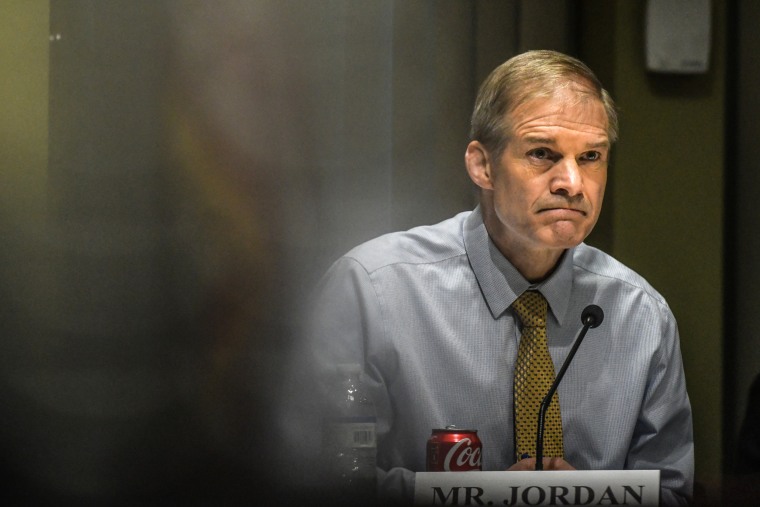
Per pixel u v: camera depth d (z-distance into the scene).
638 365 6.18
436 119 10.25
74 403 9.92
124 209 9.97
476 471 4.76
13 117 9.81
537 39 10.68
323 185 10.10
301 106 10.10
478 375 6.00
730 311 11.29
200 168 10.04
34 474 9.79
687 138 10.95
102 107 9.90
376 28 10.17
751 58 11.33
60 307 9.91
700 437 10.95
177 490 4.47
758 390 8.02
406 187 10.18
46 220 9.89
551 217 5.54
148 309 10.02
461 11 10.37
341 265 6.35
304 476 5.43
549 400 5.39
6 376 9.86
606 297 6.29
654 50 10.77
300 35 10.09
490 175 5.79
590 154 5.58
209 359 10.04
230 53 10.03
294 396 6.17
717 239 10.98
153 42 9.95
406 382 6.00
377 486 5.22
